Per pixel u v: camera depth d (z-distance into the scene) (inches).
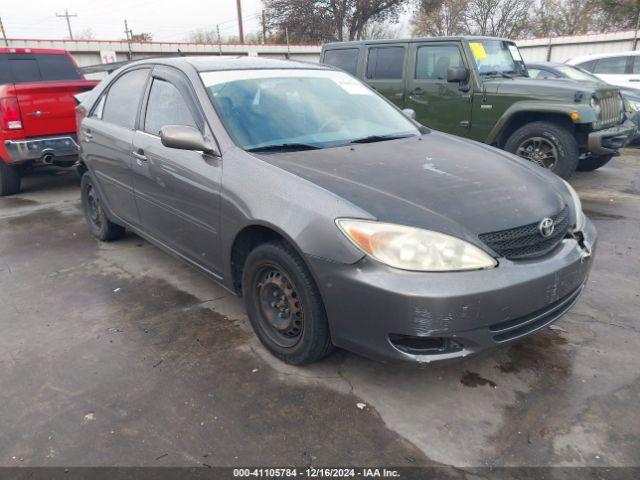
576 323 126.2
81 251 184.4
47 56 337.1
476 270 88.4
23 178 313.4
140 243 191.3
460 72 256.2
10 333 127.2
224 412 96.5
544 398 99.1
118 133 157.2
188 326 128.7
